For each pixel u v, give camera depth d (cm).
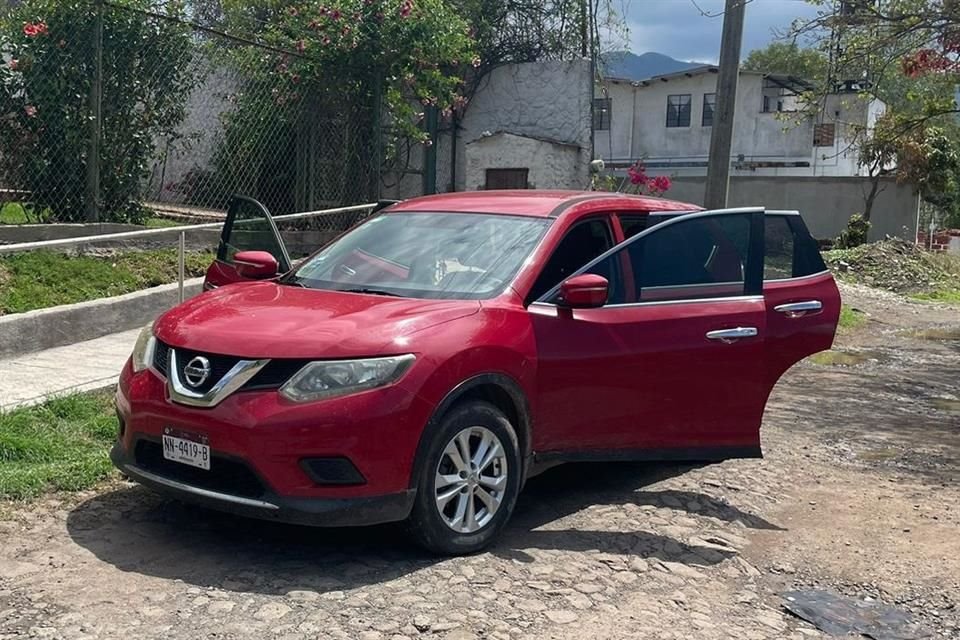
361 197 1314
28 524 483
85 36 1012
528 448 502
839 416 872
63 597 405
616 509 570
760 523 568
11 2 1080
